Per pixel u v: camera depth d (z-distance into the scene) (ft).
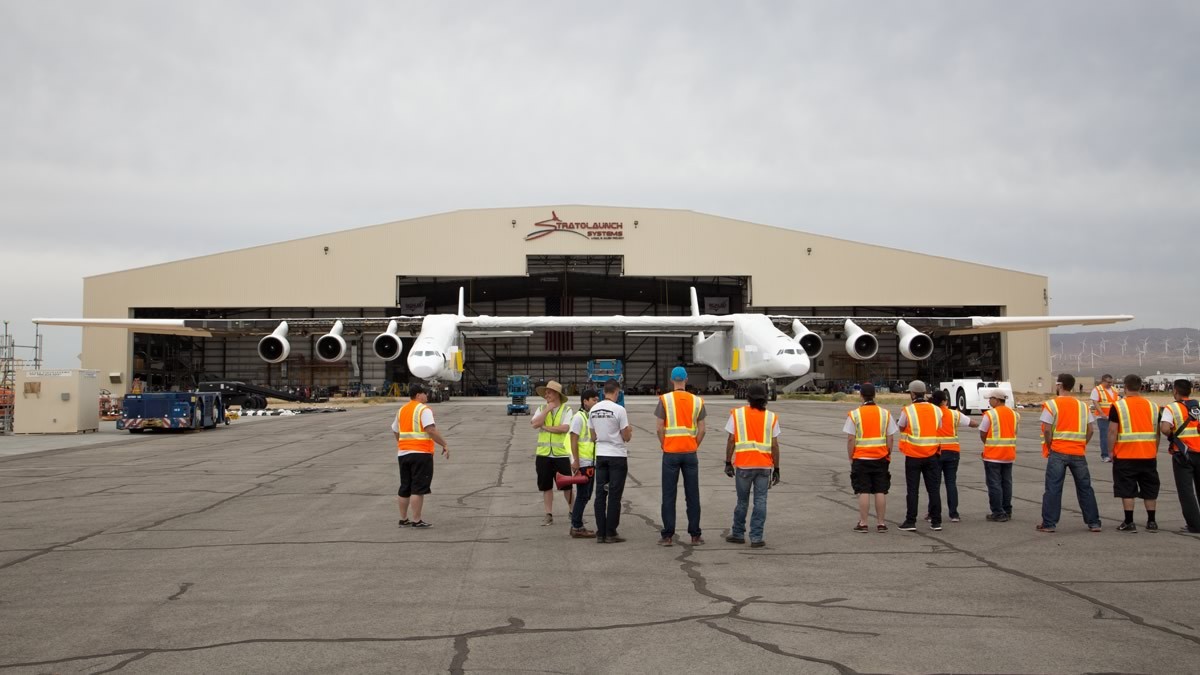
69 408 89.20
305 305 188.75
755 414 30.07
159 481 49.11
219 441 78.02
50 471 54.95
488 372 236.63
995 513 35.06
